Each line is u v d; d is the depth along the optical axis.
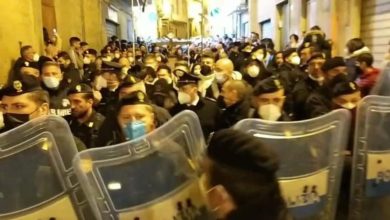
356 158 1.84
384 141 1.82
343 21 10.33
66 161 1.45
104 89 4.37
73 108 3.13
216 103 3.62
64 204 1.44
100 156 1.42
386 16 8.56
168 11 19.73
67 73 5.97
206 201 1.30
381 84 2.90
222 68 4.48
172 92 3.95
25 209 1.42
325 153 1.72
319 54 3.91
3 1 6.47
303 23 14.34
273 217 1.05
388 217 1.84
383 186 1.84
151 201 1.46
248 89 3.25
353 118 2.06
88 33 14.62
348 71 3.92
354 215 1.86
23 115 2.45
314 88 3.57
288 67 5.86
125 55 8.98
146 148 1.47
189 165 1.51
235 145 1.10
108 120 2.65
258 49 7.70
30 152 1.43
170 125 1.50
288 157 1.66
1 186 1.41
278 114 2.49
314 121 1.69
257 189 1.06
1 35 6.42
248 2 26.52
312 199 1.71
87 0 14.52
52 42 8.48
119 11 22.70
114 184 1.43
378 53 8.92
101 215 1.42
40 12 7.98
